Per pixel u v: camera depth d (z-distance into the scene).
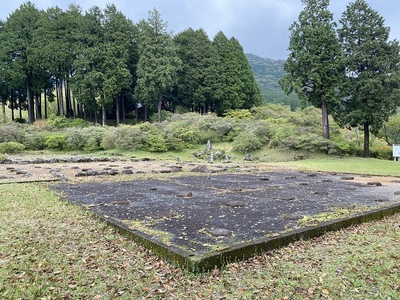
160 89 26.14
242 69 31.89
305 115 25.44
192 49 29.09
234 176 9.88
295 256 3.15
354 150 17.44
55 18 27.94
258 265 2.93
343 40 16.61
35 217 4.46
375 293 2.47
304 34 16.48
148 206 5.17
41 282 2.56
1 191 6.45
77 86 24.94
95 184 7.83
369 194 6.49
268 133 18.42
